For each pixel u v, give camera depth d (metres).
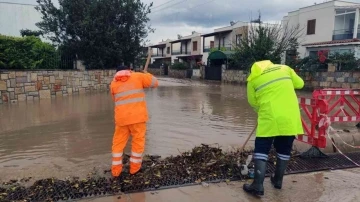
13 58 11.55
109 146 5.73
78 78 15.04
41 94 12.76
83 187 3.75
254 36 24.39
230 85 24.86
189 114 9.55
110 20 16.95
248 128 7.43
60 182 3.88
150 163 4.59
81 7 16.16
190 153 5.03
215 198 3.51
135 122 4.04
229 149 5.44
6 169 4.53
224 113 9.81
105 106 10.74
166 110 10.40
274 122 3.53
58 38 16.31
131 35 17.52
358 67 16.77
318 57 19.12
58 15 16.11
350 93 6.13
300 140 5.37
